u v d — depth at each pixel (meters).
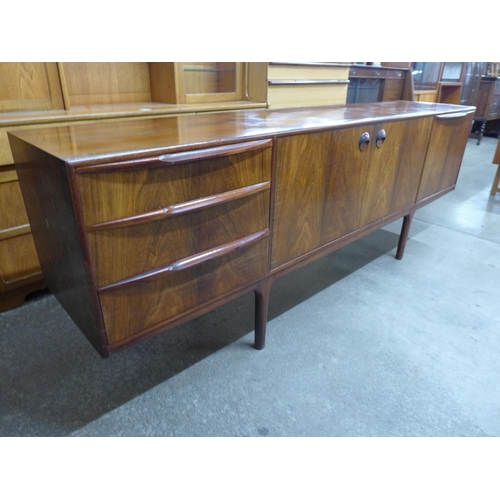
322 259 2.00
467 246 2.18
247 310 1.57
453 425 1.09
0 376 1.22
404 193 1.66
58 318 1.49
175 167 0.82
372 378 1.25
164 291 0.92
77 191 0.70
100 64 1.89
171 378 1.23
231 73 2.26
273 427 1.07
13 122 1.29
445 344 1.41
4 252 1.42
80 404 1.13
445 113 1.67
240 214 1.00
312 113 1.50
